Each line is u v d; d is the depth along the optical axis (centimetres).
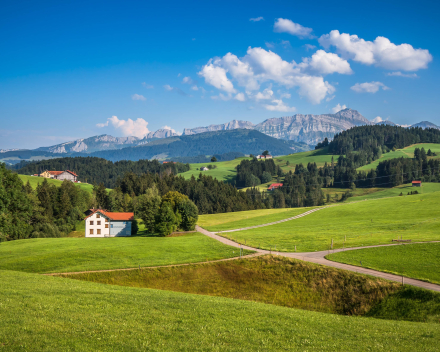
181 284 5144
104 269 5369
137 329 2198
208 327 2369
